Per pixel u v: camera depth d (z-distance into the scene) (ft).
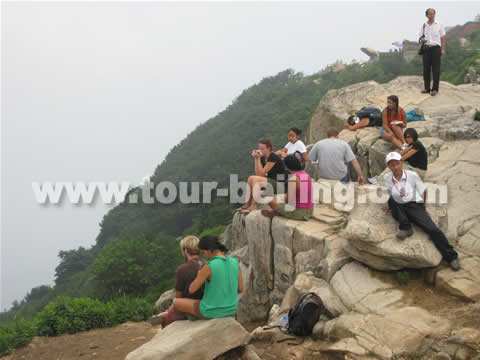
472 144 25.29
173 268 78.89
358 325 13.92
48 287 261.44
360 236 16.02
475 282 14.79
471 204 18.92
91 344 22.44
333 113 37.60
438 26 33.96
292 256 20.84
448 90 35.83
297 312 15.38
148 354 12.34
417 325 13.23
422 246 15.55
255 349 14.76
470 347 11.89
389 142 27.96
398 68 306.96
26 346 22.33
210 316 13.33
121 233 270.26
